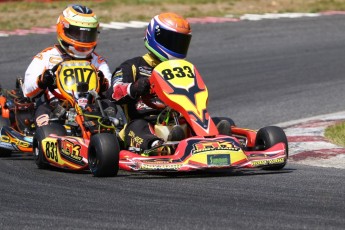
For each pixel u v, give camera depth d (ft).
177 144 79.61
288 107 134.00
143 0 272.51
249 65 175.11
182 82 82.69
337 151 94.79
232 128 89.40
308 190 70.85
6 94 108.17
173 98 81.51
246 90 150.20
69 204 65.72
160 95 82.48
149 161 77.05
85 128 88.84
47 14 240.12
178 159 76.95
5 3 263.08
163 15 87.30
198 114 80.79
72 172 85.20
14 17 233.35
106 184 75.46
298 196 67.97
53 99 96.89
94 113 88.89
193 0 276.21
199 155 76.13
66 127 92.17
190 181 76.59
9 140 99.50
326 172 82.38
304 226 56.70
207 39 206.28
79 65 94.43
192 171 83.41
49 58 97.66
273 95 145.07
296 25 230.89
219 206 63.98
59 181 78.23
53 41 194.80
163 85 82.28
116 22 229.45
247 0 280.10
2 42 192.24
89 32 96.53
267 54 188.34
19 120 101.96
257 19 239.91
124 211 62.54
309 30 223.10
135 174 81.92
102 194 70.13
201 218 59.62
